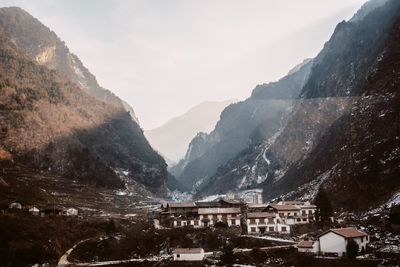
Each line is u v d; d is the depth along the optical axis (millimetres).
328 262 98688
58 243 133250
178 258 113062
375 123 193000
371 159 169875
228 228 141375
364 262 94062
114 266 113312
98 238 139500
